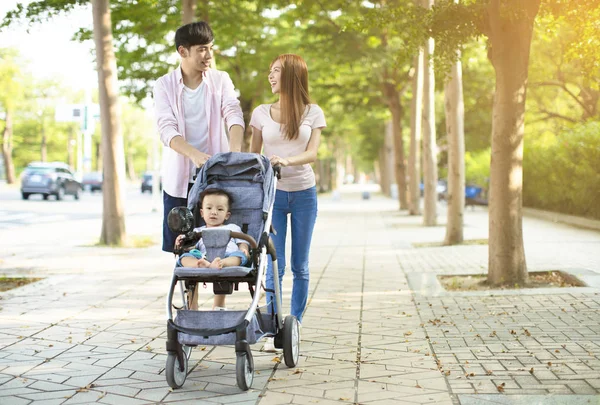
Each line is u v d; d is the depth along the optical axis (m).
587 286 8.48
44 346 5.71
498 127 8.93
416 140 26.89
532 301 7.60
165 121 5.36
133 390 4.49
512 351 5.44
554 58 21.94
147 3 15.29
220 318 4.48
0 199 35.56
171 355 4.46
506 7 8.29
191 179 5.55
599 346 5.54
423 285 9.02
